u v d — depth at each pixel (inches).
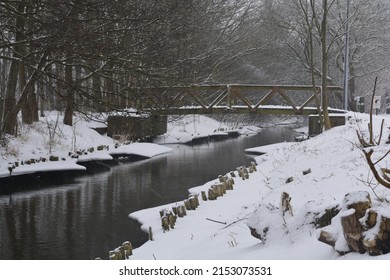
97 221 523.8
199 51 1476.4
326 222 236.8
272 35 1825.8
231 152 1127.6
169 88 689.0
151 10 746.8
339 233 212.7
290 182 455.2
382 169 219.9
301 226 245.1
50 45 573.0
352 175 367.9
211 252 305.9
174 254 335.9
